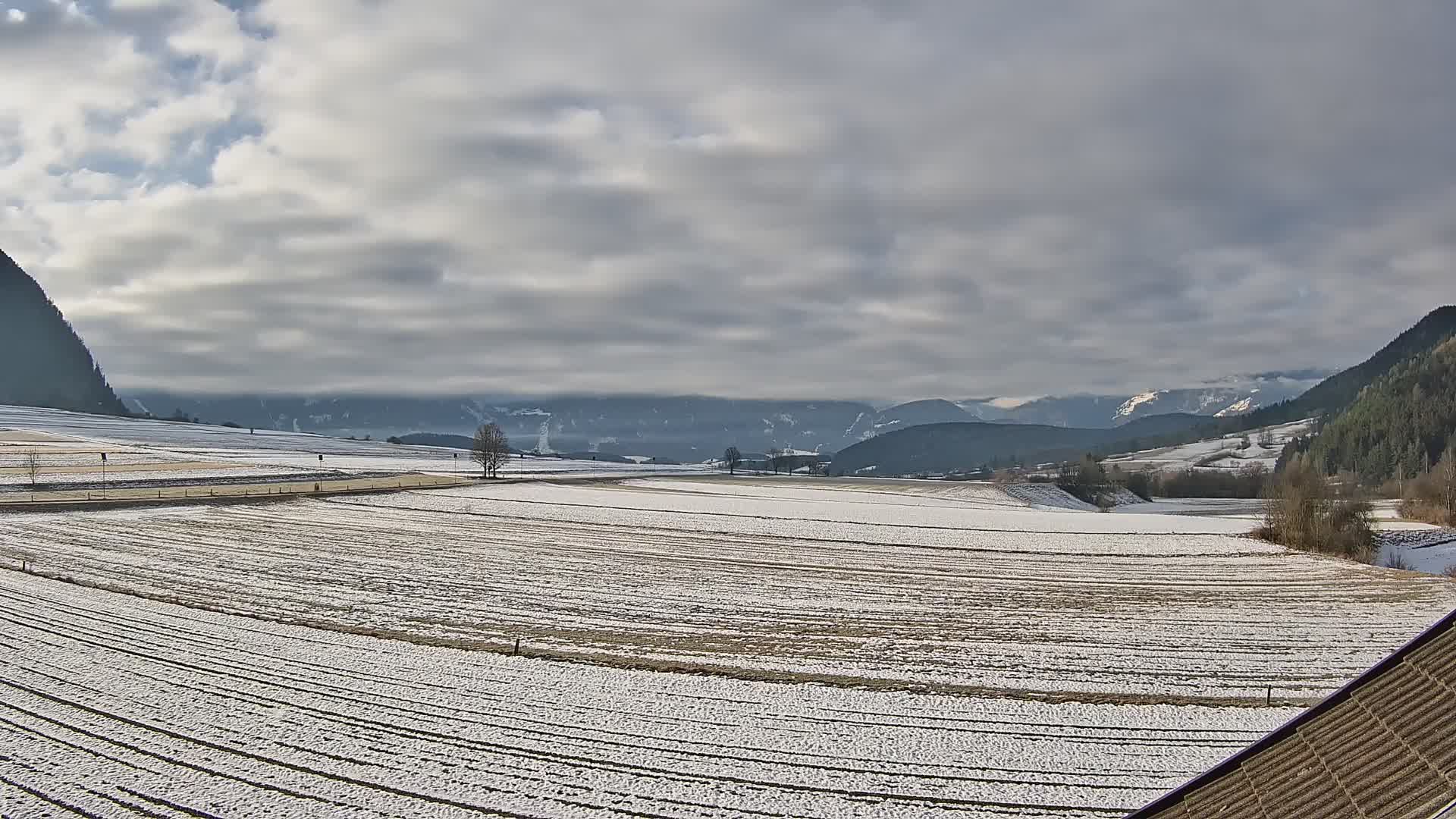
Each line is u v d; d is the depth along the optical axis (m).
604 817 25.86
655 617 51.09
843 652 43.94
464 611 51.22
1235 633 48.59
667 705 35.09
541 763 29.42
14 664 38.56
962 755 30.67
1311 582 64.69
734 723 33.31
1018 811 26.64
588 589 58.53
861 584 62.12
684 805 26.78
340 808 26.08
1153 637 47.62
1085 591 60.59
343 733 31.58
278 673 37.97
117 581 56.34
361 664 39.56
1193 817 16.34
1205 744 31.89
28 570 58.66
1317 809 14.71
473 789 27.45
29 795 26.47
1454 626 15.67
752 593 58.34
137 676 37.16
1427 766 13.98
